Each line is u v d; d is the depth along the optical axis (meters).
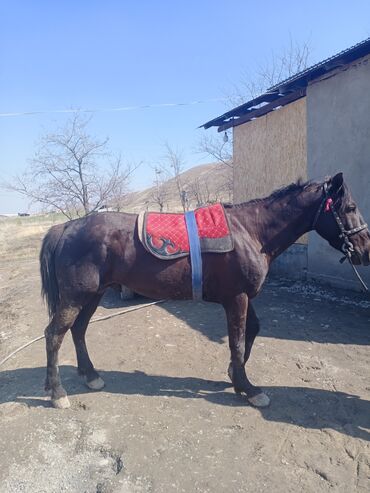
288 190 3.76
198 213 3.71
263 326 5.79
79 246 3.58
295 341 5.21
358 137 7.04
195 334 5.60
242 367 3.71
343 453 3.03
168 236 3.54
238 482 2.75
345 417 3.47
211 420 3.47
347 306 6.63
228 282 3.56
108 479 2.84
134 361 4.75
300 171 8.89
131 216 3.76
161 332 5.72
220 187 23.58
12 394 4.03
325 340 5.22
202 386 4.09
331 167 7.62
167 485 2.73
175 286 3.61
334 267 7.76
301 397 3.81
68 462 3.03
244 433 3.28
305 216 3.71
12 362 4.91
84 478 2.88
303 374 4.28
